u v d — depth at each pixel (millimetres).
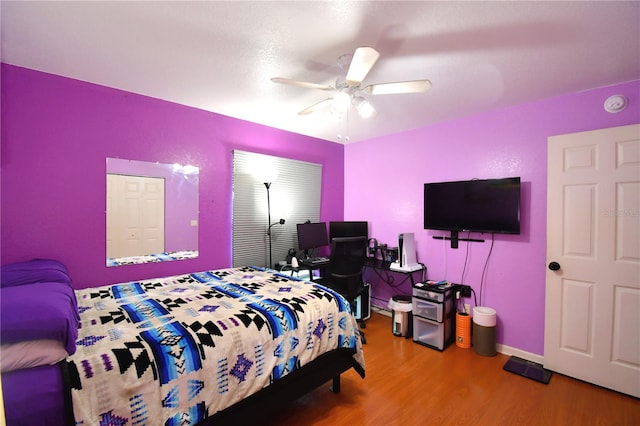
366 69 1585
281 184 3656
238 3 1408
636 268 2111
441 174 3322
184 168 2854
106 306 1808
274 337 1646
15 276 1727
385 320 3689
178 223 2832
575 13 1461
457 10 1445
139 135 2576
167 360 1284
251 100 2705
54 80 2182
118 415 1127
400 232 3740
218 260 3117
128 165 2527
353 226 3984
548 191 2498
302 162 3877
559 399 2080
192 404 1305
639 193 2105
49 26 1591
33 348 1078
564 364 2395
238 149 3238
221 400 1395
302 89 2439
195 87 2426
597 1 1370
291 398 1755
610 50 1801
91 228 2359
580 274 2338
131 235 2559
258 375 1544
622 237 2168
